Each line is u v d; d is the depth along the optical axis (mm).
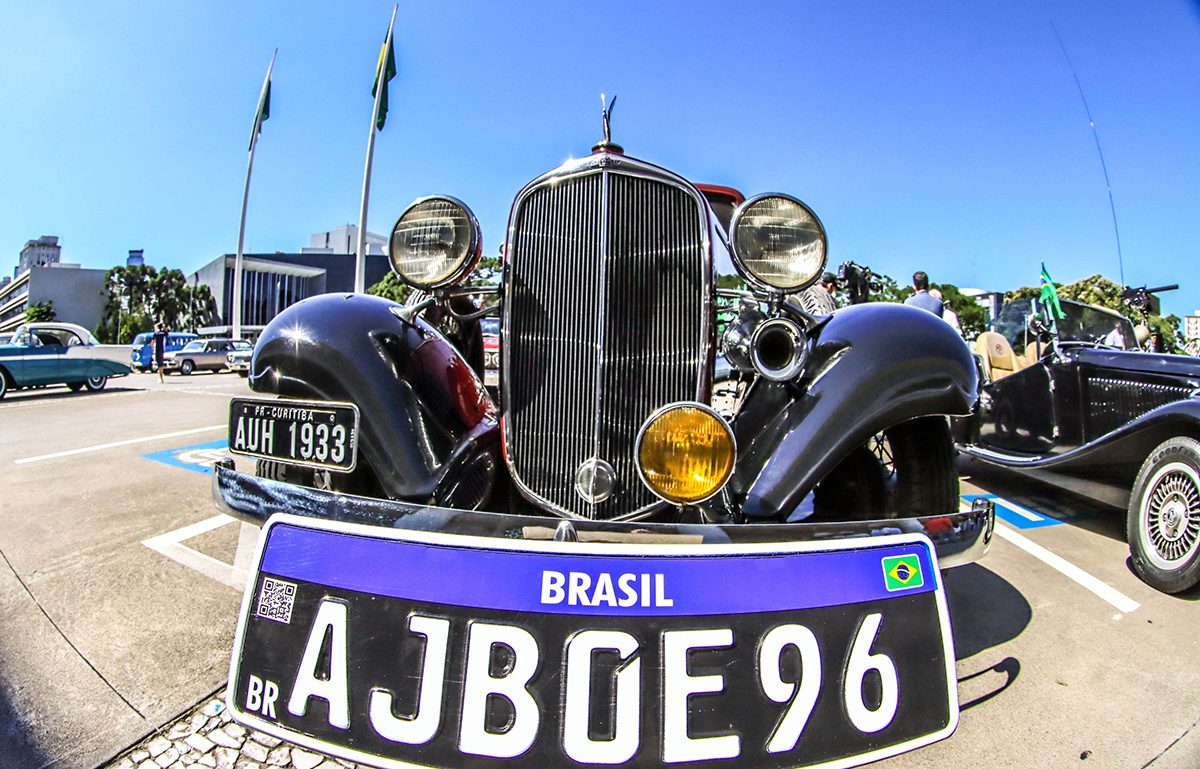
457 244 2252
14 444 6332
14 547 3340
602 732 1354
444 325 2904
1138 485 3197
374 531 1543
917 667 1517
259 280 64625
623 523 1505
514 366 2207
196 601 2746
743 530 1522
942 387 1943
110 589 2852
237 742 1870
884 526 1620
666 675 1377
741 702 1389
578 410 2107
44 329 12445
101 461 5484
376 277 68688
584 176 2158
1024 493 4914
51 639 2412
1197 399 2943
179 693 2090
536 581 1426
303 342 2125
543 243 2199
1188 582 2850
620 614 1399
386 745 1401
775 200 2143
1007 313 6324
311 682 1479
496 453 2289
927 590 1584
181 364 21344
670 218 2145
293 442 2080
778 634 1432
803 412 1970
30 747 1818
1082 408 4332
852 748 1426
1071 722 2029
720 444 1648
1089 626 2682
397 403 2059
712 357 2156
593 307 2100
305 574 1564
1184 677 2291
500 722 1368
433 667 1409
